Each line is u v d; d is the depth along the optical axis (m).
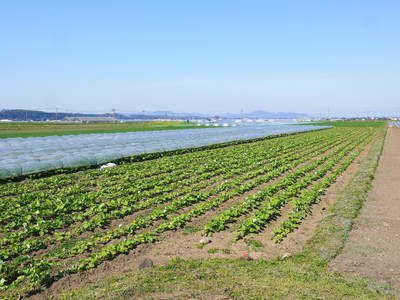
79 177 23.08
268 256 10.40
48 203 15.64
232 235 12.30
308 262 9.84
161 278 8.46
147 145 38.59
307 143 47.97
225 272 8.91
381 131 82.88
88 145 39.00
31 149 34.44
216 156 32.97
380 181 21.17
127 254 10.61
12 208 15.10
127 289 7.77
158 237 12.05
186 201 16.17
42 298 8.16
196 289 7.84
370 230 12.43
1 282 8.48
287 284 8.20
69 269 9.37
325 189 19.41
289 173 24.44
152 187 20.08
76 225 13.40
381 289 8.29
